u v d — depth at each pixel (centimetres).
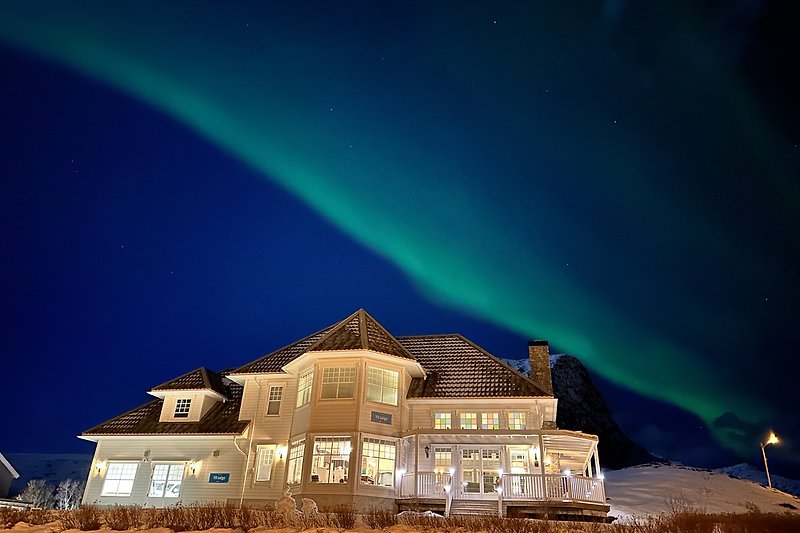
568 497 2202
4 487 2920
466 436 2417
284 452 2650
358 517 1405
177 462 2730
